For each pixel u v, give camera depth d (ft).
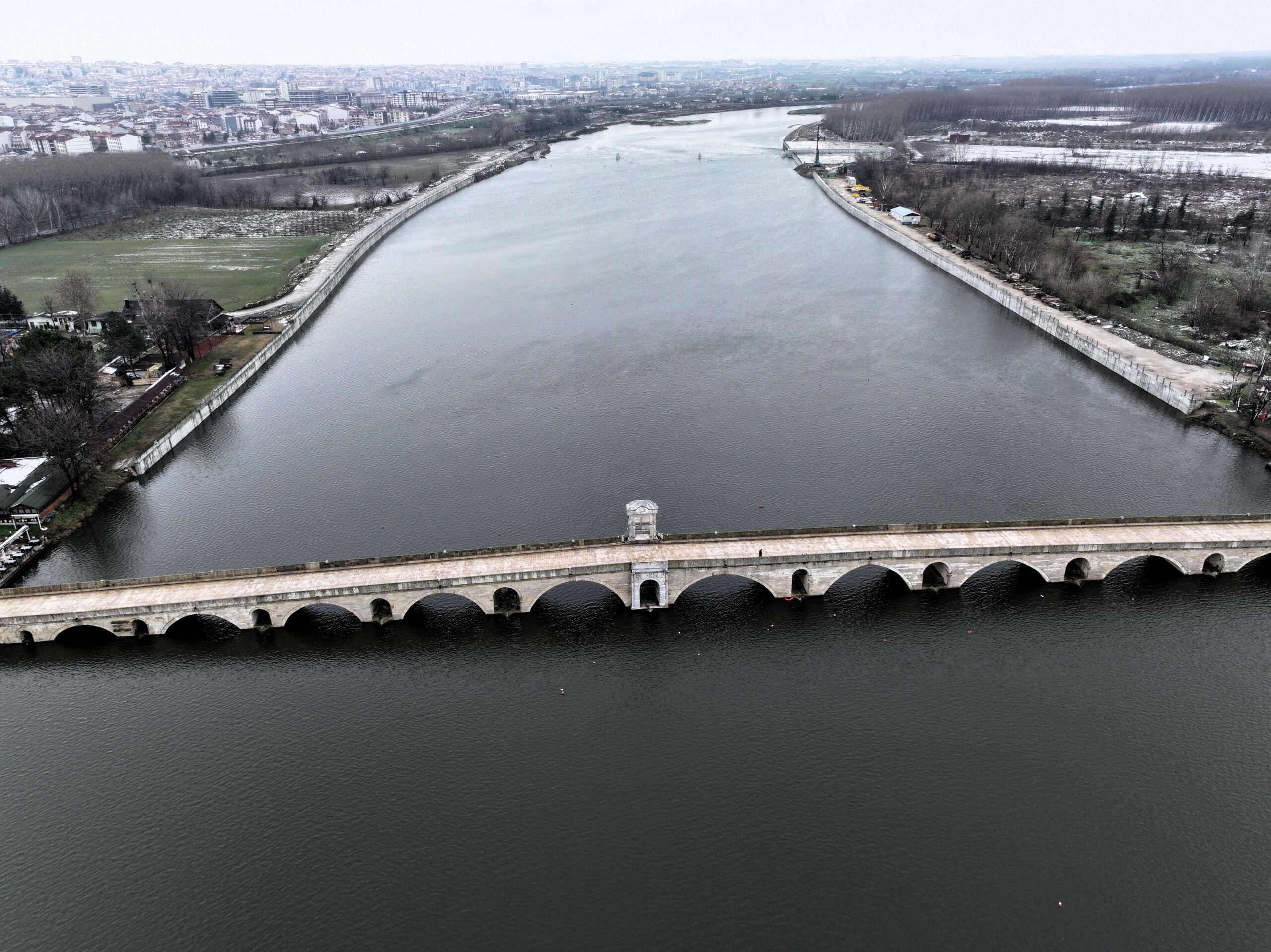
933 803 403.95
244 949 348.79
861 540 556.51
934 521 629.10
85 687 485.15
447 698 474.08
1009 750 430.61
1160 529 567.18
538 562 538.06
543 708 466.29
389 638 520.83
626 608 541.75
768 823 395.96
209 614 532.32
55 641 518.37
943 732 443.32
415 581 522.88
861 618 528.63
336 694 478.18
